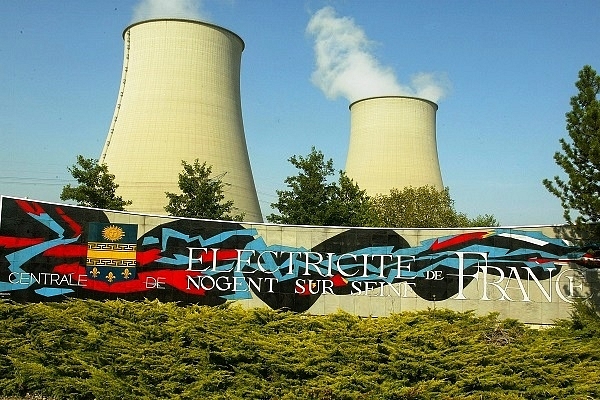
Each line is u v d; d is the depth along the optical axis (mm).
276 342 7574
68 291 11148
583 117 9273
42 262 11055
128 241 11617
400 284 11656
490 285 11281
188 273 11750
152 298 11570
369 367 6992
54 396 6707
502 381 6613
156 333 7879
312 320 8477
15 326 8008
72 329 7898
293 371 6871
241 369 6957
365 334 7789
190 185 19750
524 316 11008
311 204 20547
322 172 21031
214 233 11922
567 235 10914
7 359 7258
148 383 6730
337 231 11945
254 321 8594
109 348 7398
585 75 9523
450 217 26547
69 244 11281
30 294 10891
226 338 7457
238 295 11797
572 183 9281
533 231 11172
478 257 11398
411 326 8273
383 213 26031
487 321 8781
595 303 10578
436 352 7125
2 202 10922
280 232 12000
